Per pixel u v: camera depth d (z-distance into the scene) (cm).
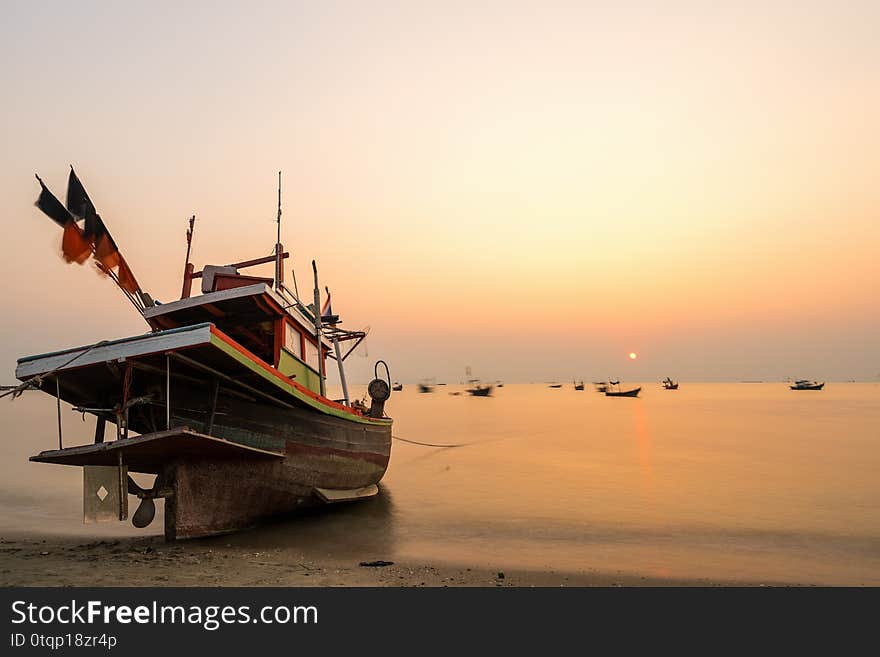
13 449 3897
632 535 1630
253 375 1338
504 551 1448
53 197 1346
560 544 1528
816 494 2300
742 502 2138
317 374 1812
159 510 2072
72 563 1136
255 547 1398
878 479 2683
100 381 1278
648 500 2177
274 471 1549
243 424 1448
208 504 1453
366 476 1978
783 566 1312
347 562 1288
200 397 1355
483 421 7506
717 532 1666
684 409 10656
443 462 3416
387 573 1182
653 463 3316
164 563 1154
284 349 1556
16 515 1945
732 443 4462
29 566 1100
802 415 8488
